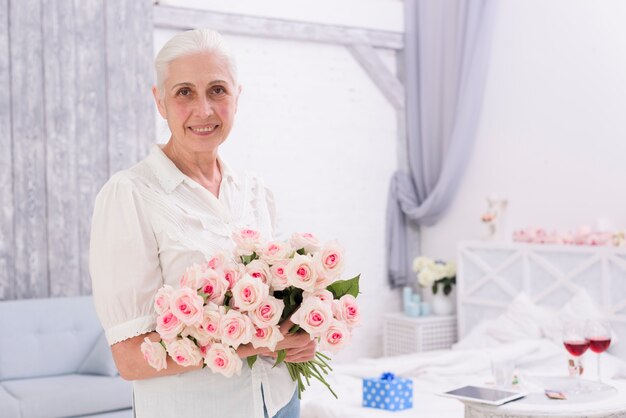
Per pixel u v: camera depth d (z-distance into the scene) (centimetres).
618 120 444
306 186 575
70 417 388
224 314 146
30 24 465
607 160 450
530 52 503
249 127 553
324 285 153
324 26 571
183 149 169
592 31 459
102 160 484
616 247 415
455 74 548
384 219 609
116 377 415
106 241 155
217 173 179
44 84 469
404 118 607
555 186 487
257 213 184
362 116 600
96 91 483
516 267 483
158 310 146
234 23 534
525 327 432
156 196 161
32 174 466
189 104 162
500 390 265
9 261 459
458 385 367
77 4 478
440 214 580
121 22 490
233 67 167
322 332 151
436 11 565
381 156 607
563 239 455
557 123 484
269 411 163
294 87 571
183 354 145
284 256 153
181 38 162
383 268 607
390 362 400
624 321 408
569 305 427
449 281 549
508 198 523
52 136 471
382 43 598
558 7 482
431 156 580
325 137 584
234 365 145
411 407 326
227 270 151
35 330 434
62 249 473
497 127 531
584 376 370
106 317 155
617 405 249
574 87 472
